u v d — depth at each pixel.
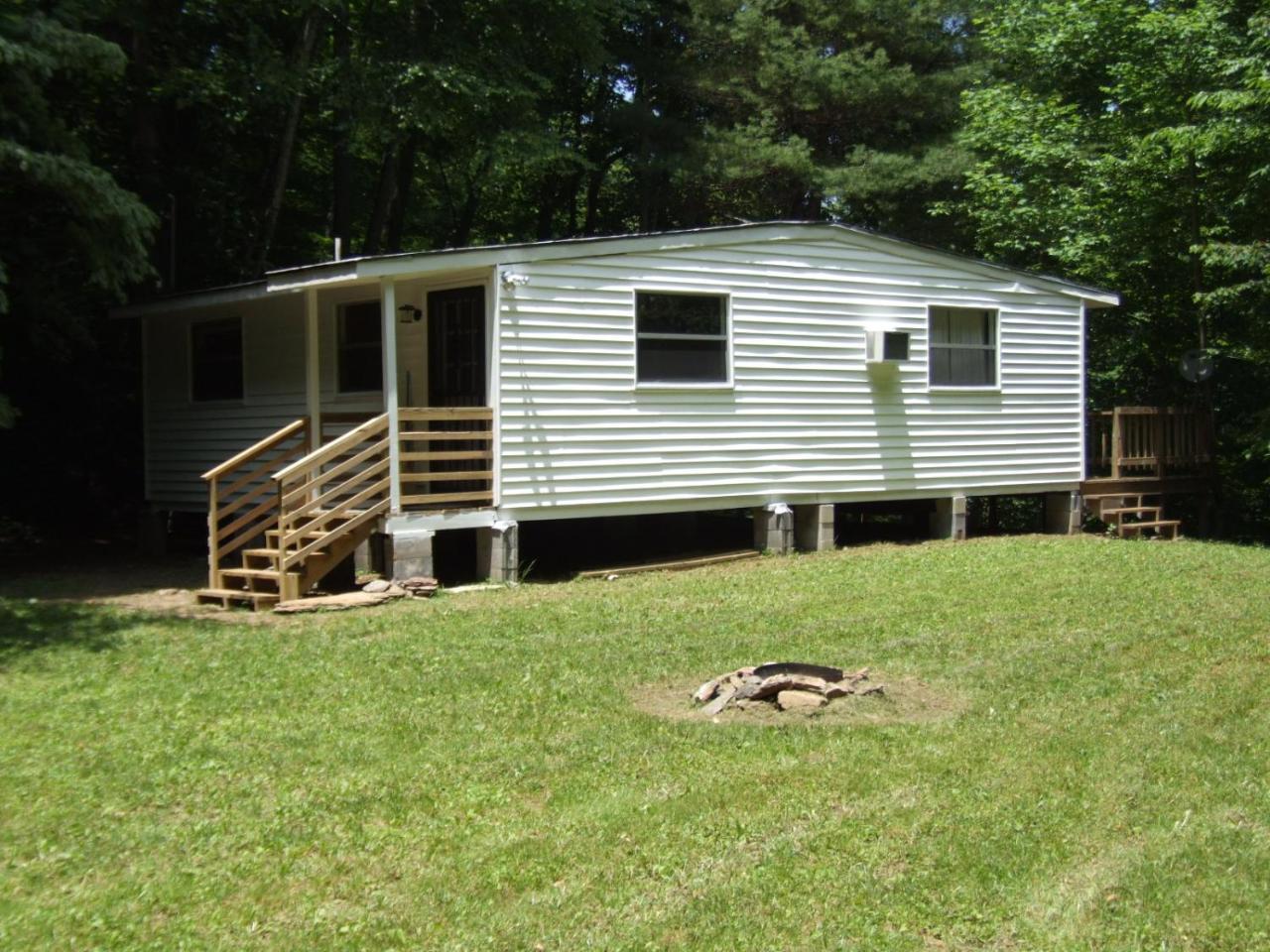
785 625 9.59
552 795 5.59
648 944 4.19
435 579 11.25
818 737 6.40
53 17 12.11
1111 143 19.95
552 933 4.28
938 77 24.52
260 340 14.02
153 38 17.27
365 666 8.12
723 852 4.92
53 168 11.12
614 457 12.50
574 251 12.11
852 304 14.50
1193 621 9.75
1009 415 16.22
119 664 8.30
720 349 13.38
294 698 7.32
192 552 15.45
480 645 8.80
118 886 4.71
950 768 5.88
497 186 28.12
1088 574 12.34
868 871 4.72
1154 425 17.98
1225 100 16.17
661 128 24.14
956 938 4.23
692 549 15.02
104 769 6.04
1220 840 5.01
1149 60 18.94
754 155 23.38
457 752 6.22
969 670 7.95
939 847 4.93
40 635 9.30
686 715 6.90
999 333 16.05
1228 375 19.78
